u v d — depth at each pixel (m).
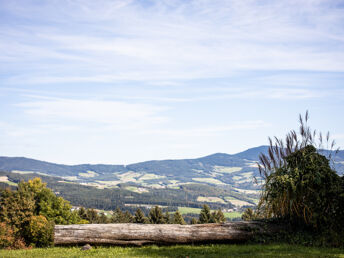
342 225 10.48
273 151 11.94
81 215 75.00
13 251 11.33
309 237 10.91
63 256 9.74
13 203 35.88
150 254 9.78
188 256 9.34
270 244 10.91
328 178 10.85
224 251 10.00
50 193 44.50
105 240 11.44
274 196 11.23
